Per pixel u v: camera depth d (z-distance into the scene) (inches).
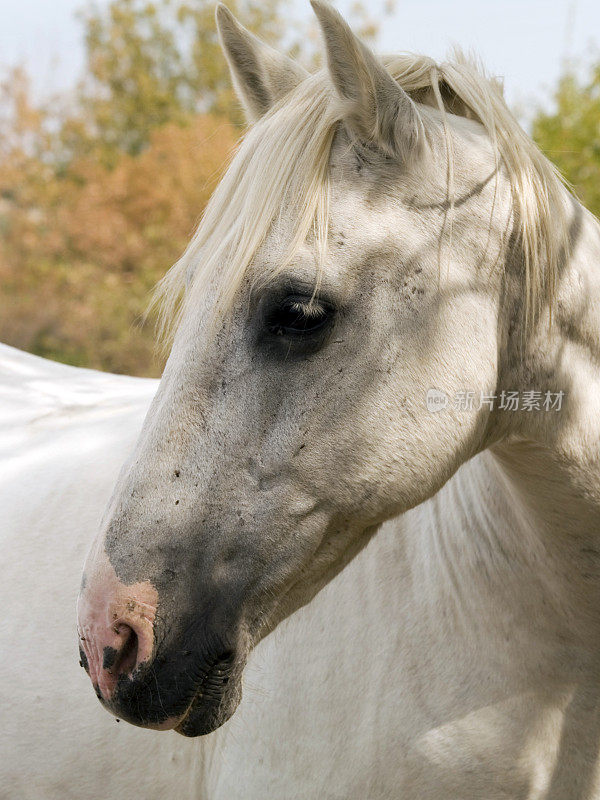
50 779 87.9
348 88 60.1
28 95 761.6
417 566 75.4
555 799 71.0
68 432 102.1
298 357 59.8
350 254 59.7
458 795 71.6
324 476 61.1
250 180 61.2
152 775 86.0
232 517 59.9
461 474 74.5
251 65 69.7
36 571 90.7
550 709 69.7
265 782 79.4
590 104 345.4
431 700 72.0
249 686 80.4
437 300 61.5
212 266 60.9
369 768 73.8
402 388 61.3
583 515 66.8
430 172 61.9
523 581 68.9
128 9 805.2
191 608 59.2
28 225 674.2
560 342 65.5
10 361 126.2
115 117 784.3
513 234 63.7
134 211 633.0
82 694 86.5
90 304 587.8
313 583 65.0
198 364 60.4
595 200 318.7
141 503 59.4
